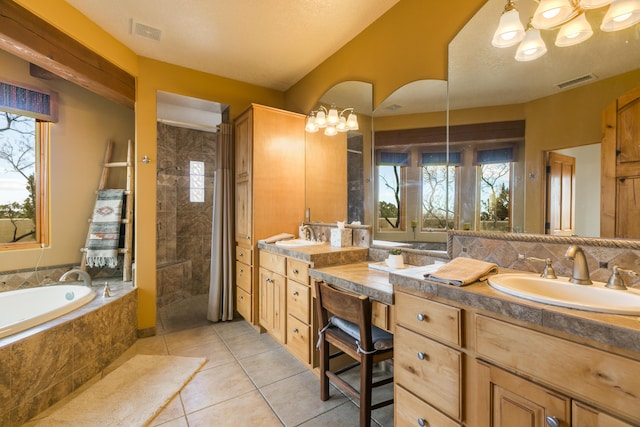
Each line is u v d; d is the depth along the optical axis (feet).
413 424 4.08
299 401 5.85
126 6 6.76
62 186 9.51
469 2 5.31
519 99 4.69
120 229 9.98
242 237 9.66
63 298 8.02
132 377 6.65
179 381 6.48
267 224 9.25
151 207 9.04
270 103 11.21
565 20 4.12
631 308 2.64
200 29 7.61
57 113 9.38
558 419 2.69
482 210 5.19
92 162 10.08
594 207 3.96
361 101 7.70
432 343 3.82
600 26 3.88
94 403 5.73
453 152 5.60
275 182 9.39
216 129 10.18
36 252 8.99
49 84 9.27
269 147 9.28
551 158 4.36
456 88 5.52
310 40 8.09
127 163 10.05
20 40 5.94
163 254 12.91
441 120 5.79
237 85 10.53
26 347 5.28
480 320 3.31
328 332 5.60
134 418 5.30
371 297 4.73
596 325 2.46
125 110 10.76
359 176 7.75
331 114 8.79
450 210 5.65
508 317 3.08
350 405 5.74
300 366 7.20
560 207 4.27
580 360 2.58
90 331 6.68
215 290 10.02
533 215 4.56
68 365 6.06
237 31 7.68
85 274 8.28
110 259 9.61
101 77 7.69
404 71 6.52
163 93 9.36
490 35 5.03
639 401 2.27
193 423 5.24
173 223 13.30
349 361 7.07
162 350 8.01
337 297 5.11
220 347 8.18
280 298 7.67
